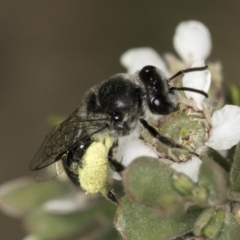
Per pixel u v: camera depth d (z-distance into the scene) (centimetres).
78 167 7
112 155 7
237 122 7
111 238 8
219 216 6
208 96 7
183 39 8
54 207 8
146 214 6
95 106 7
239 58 12
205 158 7
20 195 8
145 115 7
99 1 12
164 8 12
